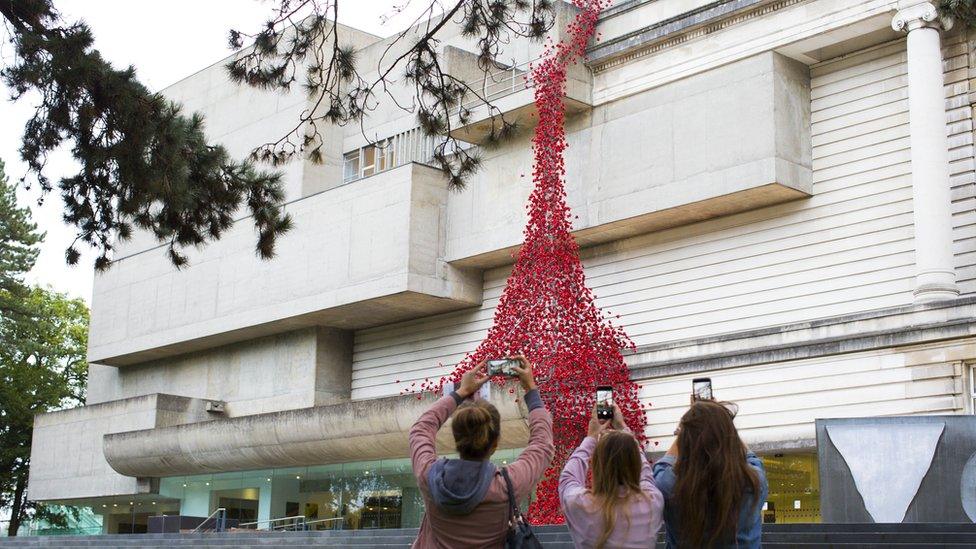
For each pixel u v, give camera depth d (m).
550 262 28.81
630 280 29.00
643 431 26.50
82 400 61.72
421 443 6.09
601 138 28.81
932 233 22.45
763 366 24.48
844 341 23.11
